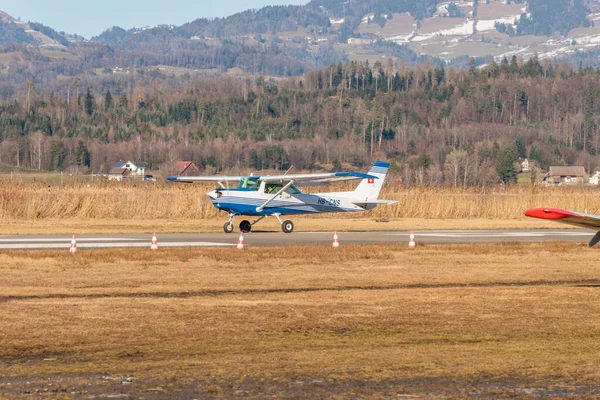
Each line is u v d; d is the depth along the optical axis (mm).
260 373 32344
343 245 84625
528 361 34312
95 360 34469
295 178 109125
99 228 110062
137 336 39188
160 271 62188
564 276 61781
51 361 34312
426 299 50219
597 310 46719
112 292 52062
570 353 35812
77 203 130375
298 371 32656
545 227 123500
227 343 37781
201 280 57719
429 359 34625
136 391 29953
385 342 38094
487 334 40000
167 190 142500
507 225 126625
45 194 131375
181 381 31250
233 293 52281
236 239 95062
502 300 50000
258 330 40719
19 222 117938
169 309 46062
